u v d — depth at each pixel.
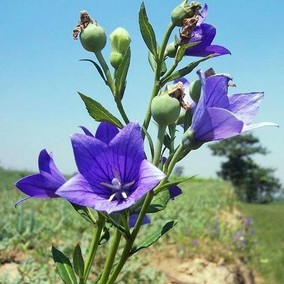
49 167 0.18
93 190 0.16
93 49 0.20
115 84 0.19
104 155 0.17
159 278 0.47
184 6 0.19
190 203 1.29
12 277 0.38
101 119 0.19
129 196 0.16
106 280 0.19
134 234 0.18
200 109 0.17
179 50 0.19
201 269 0.61
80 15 0.20
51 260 0.43
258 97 0.18
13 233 0.49
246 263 0.94
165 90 0.18
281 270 1.02
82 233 0.56
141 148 0.17
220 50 0.19
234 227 1.15
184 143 0.17
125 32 0.20
